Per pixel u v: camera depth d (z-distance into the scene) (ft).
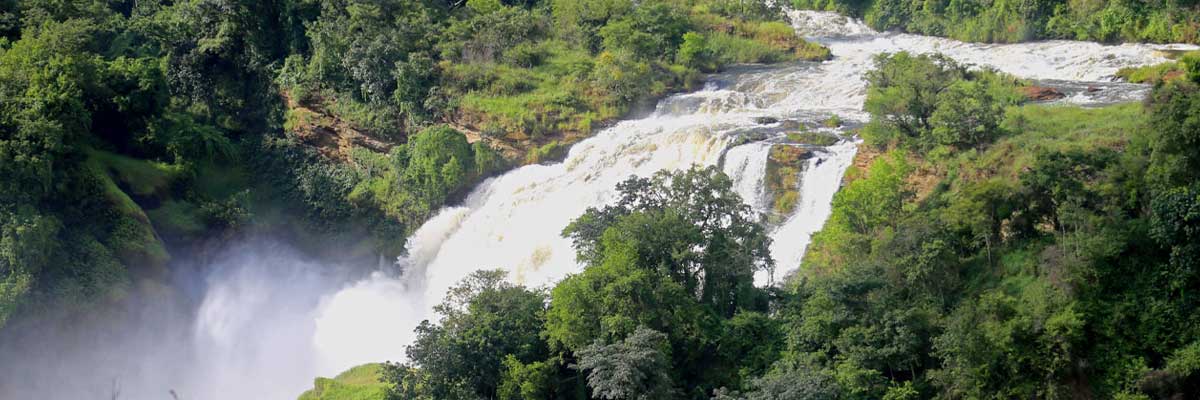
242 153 294.66
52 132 224.12
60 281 216.95
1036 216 159.12
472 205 264.11
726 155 217.56
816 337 154.61
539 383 160.86
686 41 302.66
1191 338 139.23
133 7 344.28
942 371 146.61
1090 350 143.84
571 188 242.78
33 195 218.59
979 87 197.77
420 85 280.92
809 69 301.02
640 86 277.23
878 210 174.81
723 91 282.15
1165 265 143.64
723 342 161.89
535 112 269.44
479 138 271.08
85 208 233.76
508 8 329.31
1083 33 301.63
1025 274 154.61
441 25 303.07
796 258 191.93
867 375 147.84
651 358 149.79
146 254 237.25
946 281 158.10
